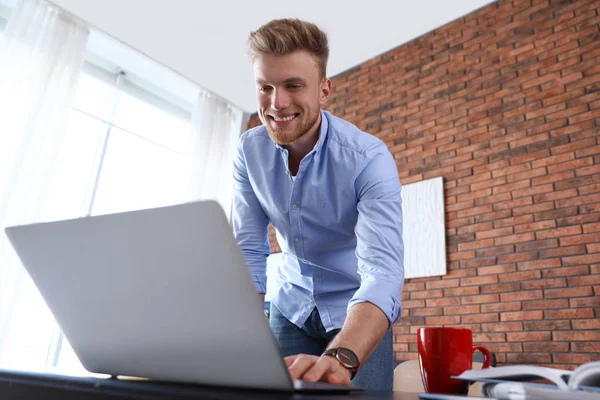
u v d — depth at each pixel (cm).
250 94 489
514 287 304
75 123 444
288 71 100
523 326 295
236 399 37
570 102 309
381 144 115
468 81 358
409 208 362
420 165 367
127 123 474
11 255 332
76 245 52
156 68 452
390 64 407
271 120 106
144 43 421
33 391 49
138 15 389
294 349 130
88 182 437
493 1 360
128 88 473
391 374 114
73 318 56
